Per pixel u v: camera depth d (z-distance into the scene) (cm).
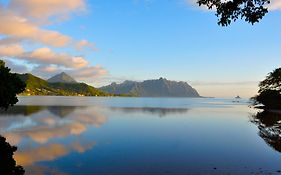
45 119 6531
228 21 1375
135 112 9919
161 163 2461
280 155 2836
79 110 10488
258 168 2303
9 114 7638
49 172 2175
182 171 2206
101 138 3878
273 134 4478
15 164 2406
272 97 10712
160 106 15500
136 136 4112
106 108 12438
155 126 5541
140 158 2652
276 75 11038
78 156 2720
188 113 9856
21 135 4034
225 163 2478
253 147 3291
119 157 2691
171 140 3781
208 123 6341
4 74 4047
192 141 3716
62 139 3750
